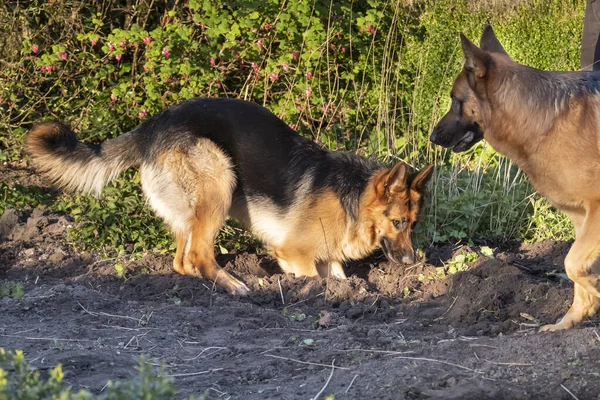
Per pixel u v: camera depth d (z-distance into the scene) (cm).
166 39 1336
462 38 776
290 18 1399
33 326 802
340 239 1066
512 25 1584
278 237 1073
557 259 1082
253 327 838
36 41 1470
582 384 620
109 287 987
